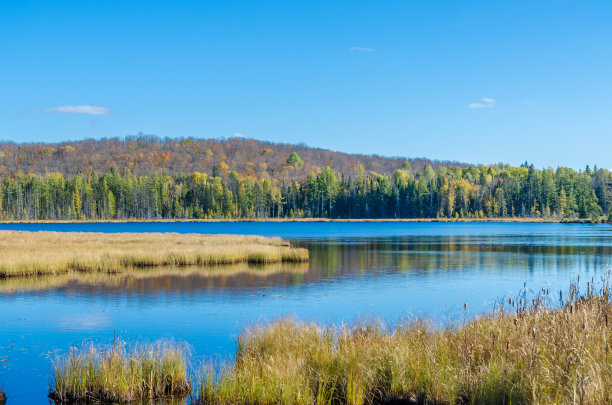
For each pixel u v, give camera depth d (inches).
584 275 1118.4
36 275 1066.7
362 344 404.8
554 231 3348.9
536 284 976.9
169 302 783.7
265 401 331.6
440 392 321.7
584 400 259.4
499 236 2763.3
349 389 329.4
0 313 695.7
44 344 525.7
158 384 369.1
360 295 862.5
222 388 343.3
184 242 1787.6
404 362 352.5
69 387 365.7
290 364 361.7
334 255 1625.2
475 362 346.6
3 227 4431.6
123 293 864.9
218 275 1101.7
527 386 289.4
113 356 380.5
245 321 648.4
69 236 2053.4
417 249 1873.8
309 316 679.1
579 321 372.2
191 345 523.2
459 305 757.9
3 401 357.4
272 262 1369.3
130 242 1748.3
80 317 671.8
